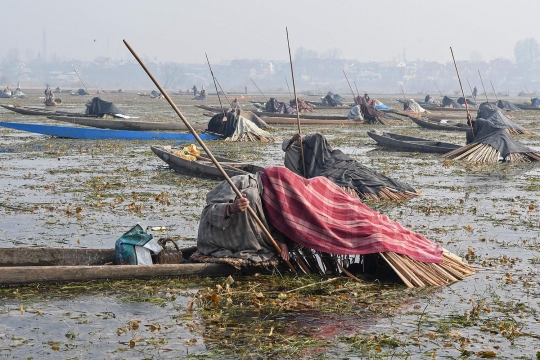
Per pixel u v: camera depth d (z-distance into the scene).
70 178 26.73
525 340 10.70
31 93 161.88
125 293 12.44
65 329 10.84
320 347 10.32
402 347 10.37
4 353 9.91
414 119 59.75
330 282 13.39
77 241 16.64
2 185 24.73
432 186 26.02
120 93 174.00
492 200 23.05
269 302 12.23
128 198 22.48
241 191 13.58
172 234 17.55
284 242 13.81
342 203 14.02
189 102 113.25
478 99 158.12
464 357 10.05
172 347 10.23
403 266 13.39
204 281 13.22
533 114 84.50
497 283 13.52
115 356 9.88
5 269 12.42
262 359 9.88
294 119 60.78
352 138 47.41
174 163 28.80
